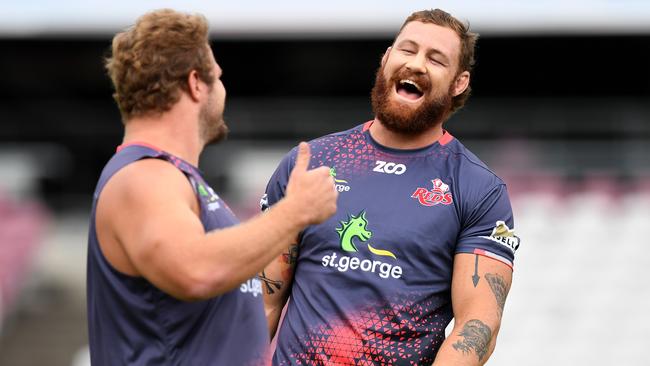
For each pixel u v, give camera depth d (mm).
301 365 11836
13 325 40875
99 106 49812
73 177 50156
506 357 37562
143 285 9211
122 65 9469
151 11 9695
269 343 10219
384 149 12312
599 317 38688
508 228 11961
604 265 40312
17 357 39625
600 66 46188
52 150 50500
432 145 12289
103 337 9555
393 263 11711
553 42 43344
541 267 40500
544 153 46875
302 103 48250
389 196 11961
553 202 43188
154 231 8734
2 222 45500
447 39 12078
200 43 9648
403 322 11648
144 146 9375
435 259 11766
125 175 9109
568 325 38500
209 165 46656
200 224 8945
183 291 8688
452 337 11289
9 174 49500
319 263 11969
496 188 11984
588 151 46875
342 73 46688
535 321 38719
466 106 47812
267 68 46250
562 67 46625
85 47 44656
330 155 12445
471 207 11820
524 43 43844
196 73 9594
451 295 11852
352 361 11664
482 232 11805
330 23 41438
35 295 41938
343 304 11734
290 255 12359
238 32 41812
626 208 42844
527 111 48062
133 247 8852
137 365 9320
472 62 12570
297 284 12234
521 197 43562
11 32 42500
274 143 48125
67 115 49938
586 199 43438
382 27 41156
